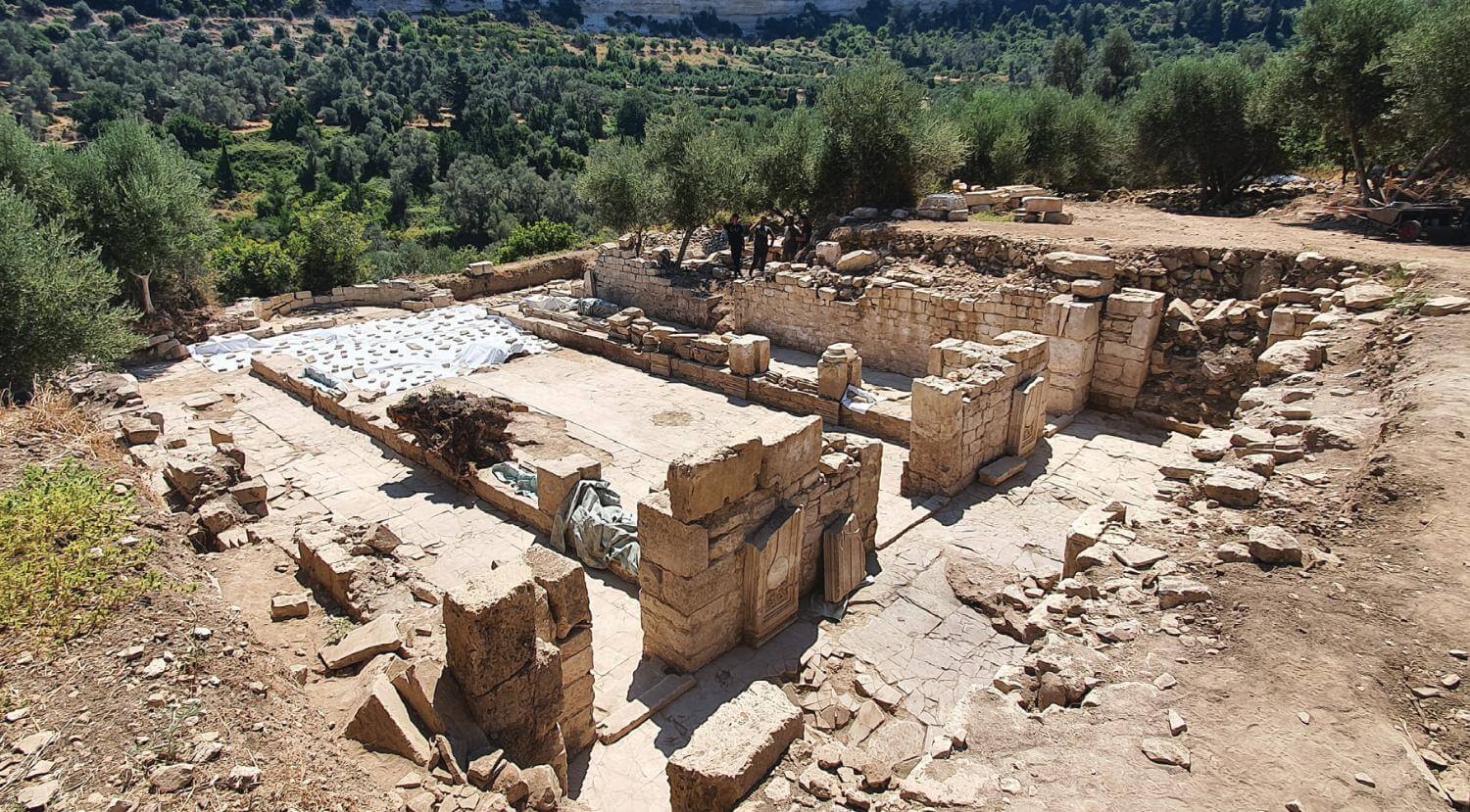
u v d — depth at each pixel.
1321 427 10.09
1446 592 7.07
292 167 73.56
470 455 14.43
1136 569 8.20
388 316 25.81
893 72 24.98
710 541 9.23
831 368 16.95
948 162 25.59
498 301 27.77
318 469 15.13
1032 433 15.00
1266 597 7.39
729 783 6.17
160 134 63.81
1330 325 13.38
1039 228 20.80
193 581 7.44
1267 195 27.05
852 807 6.14
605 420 17.50
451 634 6.75
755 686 7.20
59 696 5.71
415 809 5.65
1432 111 17.61
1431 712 6.06
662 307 25.28
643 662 9.84
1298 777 5.65
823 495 10.81
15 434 9.62
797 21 162.88
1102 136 32.09
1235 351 15.30
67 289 14.78
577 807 7.16
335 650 8.10
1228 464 10.02
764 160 26.02
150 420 14.22
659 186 25.50
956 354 14.83
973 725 6.55
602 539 11.77
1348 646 6.73
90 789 5.01
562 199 65.62
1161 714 6.32
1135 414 16.33
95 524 7.53
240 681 6.29
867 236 22.17
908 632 10.28
